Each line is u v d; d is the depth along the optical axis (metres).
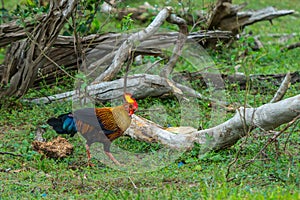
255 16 17.33
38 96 13.95
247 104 12.85
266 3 24.58
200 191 8.52
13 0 23.34
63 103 13.27
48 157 10.65
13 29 13.08
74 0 12.36
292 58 17.30
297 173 8.95
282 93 10.99
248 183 8.91
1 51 18.55
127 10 17.28
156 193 8.30
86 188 9.22
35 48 12.87
